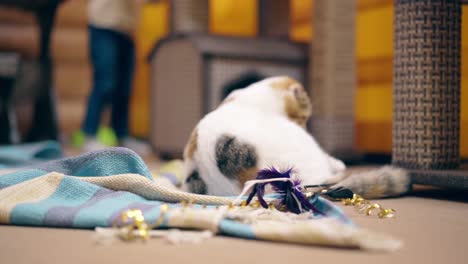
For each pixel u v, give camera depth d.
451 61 1.70
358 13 2.96
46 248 0.92
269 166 1.32
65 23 4.81
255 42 2.92
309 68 3.00
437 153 1.68
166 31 4.34
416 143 1.70
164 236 0.99
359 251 0.89
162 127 3.22
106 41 3.50
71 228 1.08
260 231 0.96
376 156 2.90
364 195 1.51
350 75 2.95
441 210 1.38
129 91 3.86
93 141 3.55
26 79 3.94
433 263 0.84
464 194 1.67
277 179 1.16
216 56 2.77
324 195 1.40
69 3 4.78
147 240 0.97
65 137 4.73
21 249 0.92
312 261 0.83
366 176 1.52
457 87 1.72
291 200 1.15
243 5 3.58
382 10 2.78
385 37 2.76
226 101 1.66
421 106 1.68
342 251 0.89
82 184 1.25
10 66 3.61
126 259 0.85
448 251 0.92
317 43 2.95
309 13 3.26
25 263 0.83
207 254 0.87
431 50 1.67
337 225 0.92
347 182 1.48
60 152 2.57
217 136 1.47
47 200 1.22
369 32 2.88
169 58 3.09
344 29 2.93
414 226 1.15
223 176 1.45
